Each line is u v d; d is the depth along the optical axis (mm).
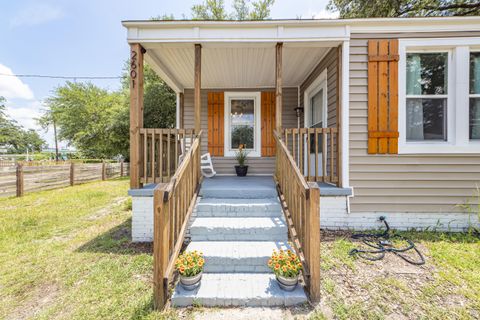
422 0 6863
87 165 9539
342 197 3371
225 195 3383
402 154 3336
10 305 1913
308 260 1963
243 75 4875
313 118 4777
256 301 1875
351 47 3324
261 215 3021
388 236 3109
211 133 5664
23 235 3455
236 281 2096
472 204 3301
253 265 2258
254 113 5699
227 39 3275
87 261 2600
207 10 11695
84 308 1845
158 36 3240
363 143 3359
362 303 1874
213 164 5656
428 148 3314
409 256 2588
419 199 3346
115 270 2381
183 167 2428
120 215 4535
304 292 1943
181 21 3166
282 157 3111
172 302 1873
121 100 13664
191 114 5738
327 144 3834
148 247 2982
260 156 5637
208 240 2646
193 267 1965
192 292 1932
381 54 3293
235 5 11703
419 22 3242
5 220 4215
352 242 2959
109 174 11086
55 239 3318
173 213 2098
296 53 3863
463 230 3305
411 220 3354
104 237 3338
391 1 6820
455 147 3291
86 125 14391
